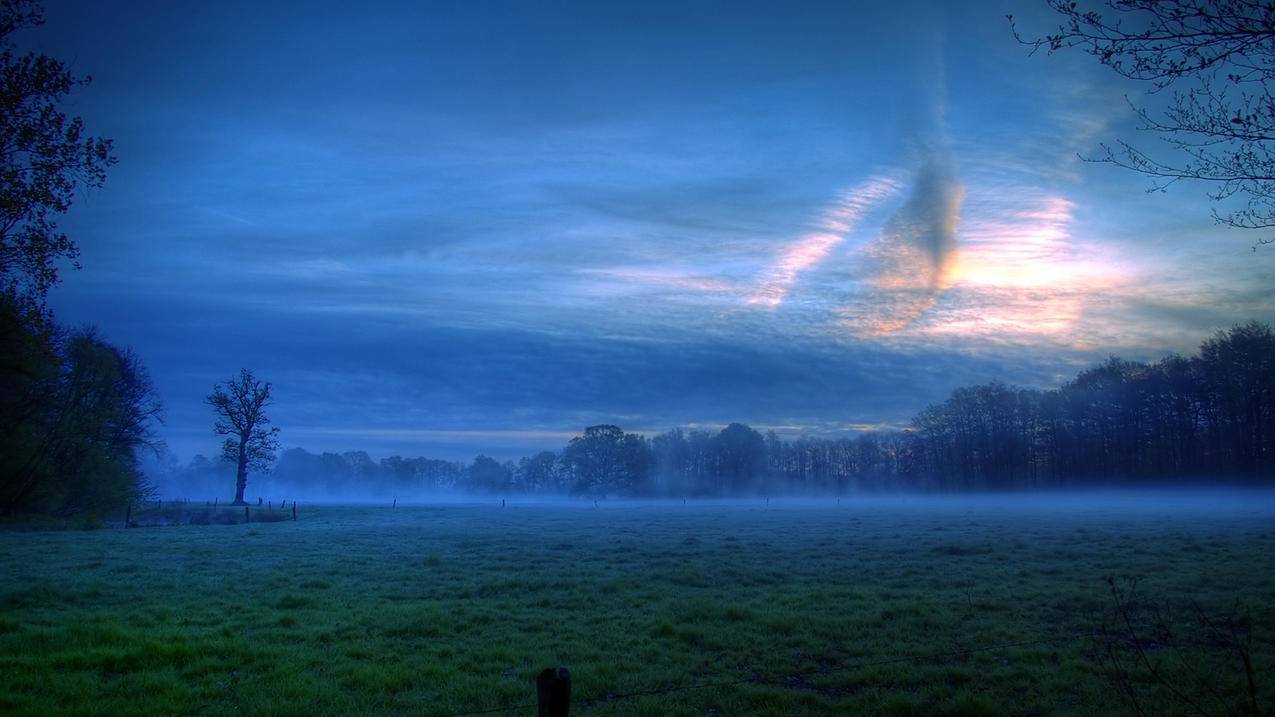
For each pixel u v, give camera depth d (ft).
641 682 39.68
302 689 37.70
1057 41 28.58
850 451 577.84
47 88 57.93
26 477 180.55
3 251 59.21
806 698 36.86
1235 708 33.55
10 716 33.37
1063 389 423.23
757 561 90.68
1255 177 28.17
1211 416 347.56
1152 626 50.24
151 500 294.87
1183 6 26.40
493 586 70.95
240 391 303.48
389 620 54.75
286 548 114.21
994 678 39.65
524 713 34.40
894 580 72.28
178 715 34.22
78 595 65.16
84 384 196.75
